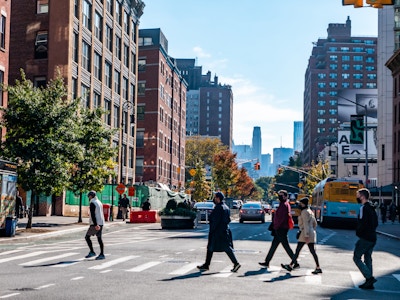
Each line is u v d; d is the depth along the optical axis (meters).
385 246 25.77
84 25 52.75
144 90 84.12
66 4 48.78
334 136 178.50
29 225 29.45
